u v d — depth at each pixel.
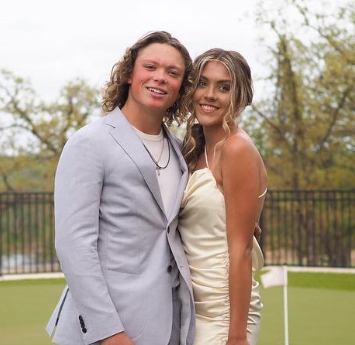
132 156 3.52
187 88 3.82
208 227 3.73
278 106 21.25
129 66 3.69
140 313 3.44
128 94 3.77
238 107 3.82
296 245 25.30
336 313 8.95
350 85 19.86
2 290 10.84
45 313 9.05
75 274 3.34
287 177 21.98
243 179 3.65
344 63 19.69
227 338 3.68
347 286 10.96
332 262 15.94
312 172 21.75
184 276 3.59
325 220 23.27
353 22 19.62
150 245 3.53
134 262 3.47
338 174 21.72
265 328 8.16
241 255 3.64
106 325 3.33
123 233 3.47
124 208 3.48
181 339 3.59
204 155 3.91
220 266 3.71
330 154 21.53
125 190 3.48
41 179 23.94
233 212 3.66
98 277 3.36
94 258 3.37
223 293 3.71
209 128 3.87
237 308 3.64
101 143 3.49
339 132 21.05
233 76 3.77
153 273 3.49
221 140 3.77
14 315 8.91
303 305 9.47
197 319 3.73
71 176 3.43
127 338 3.36
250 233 3.67
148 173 3.52
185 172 3.74
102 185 3.49
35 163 23.39
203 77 3.80
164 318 3.48
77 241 3.36
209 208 3.71
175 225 3.64
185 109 3.88
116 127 3.57
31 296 10.30
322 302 9.66
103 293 3.35
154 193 3.53
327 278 11.75
